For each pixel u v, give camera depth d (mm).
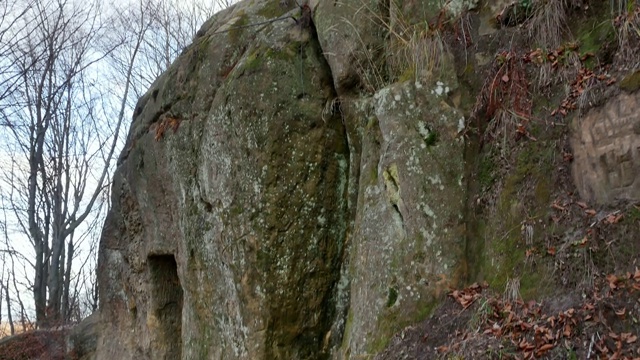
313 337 5109
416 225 4082
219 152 5539
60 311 17078
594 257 3244
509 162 3885
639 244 3105
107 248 8789
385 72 4875
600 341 2998
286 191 5137
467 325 3621
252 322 5152
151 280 7723
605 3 3797
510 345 3303
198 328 6004
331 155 5180
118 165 8414
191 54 6426
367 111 4922
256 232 5148
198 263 5980
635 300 2982
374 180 4500
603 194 3383
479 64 4273
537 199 3650
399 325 3967
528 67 3971
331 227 5160
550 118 3756
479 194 3986
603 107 3461
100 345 9023
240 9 6578
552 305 3293
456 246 3963
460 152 4113
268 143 5176
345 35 5039
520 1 4188
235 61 5902
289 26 5516
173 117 6613
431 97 4277
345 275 5133
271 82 5258
